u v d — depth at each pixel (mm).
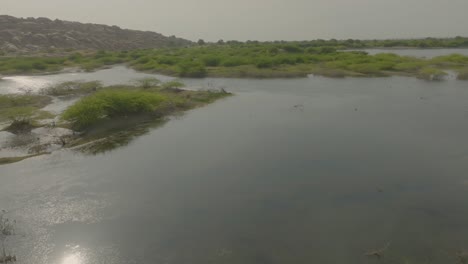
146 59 53969
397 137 15977
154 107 21672
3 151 15070
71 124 19125
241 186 11359
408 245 8125
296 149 14680
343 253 7902
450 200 10156
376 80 33219
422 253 7824
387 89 28453
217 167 12969
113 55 65062
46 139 16688
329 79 35000
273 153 14273
